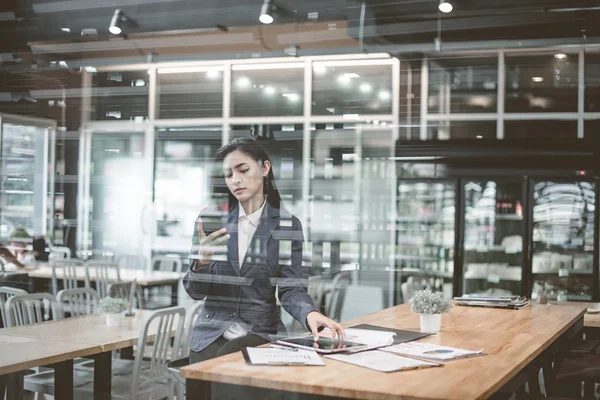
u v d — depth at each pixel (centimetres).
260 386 172
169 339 339
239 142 368
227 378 176
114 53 584
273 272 318
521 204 574
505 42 538
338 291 630
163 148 577
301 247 336
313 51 572
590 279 552
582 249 556
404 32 554
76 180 582
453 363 192
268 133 596
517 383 192
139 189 578
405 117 618
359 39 568
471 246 586
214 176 578
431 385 165
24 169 586
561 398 289
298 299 254
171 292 558
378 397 159
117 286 559
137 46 579
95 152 587
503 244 578
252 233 335
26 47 586
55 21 582
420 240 604
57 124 587
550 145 571
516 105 600
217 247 320
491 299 340
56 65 588
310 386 166
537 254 567
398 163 616
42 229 576
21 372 345
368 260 637
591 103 571
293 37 567
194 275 298
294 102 597
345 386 164
